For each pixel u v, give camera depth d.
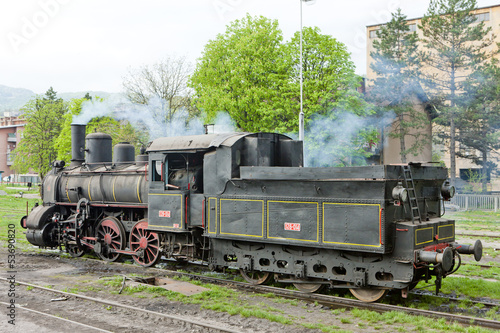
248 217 9.93
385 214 8.08
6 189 58.22
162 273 11.91
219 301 9.01
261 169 9.55
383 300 8.93
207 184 10.74
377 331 7.28
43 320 7.78
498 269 12.12
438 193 10.06
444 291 9.69
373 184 8.13
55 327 7.43
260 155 10.51
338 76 25.44
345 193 8.55
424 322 7.52
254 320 7.86
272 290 9.79
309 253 9.41
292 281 9.71
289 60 25.88
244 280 11.03
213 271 12.15
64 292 9.47
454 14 31.28
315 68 26.12
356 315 8.07
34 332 7.19
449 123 33.50
